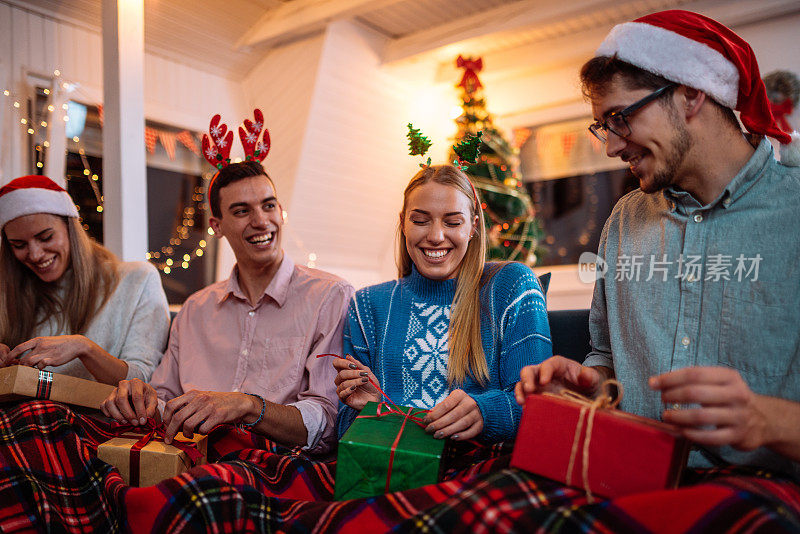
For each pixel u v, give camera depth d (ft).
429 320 4.93
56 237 6.18
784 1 10.46
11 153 10.62
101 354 5.53
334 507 3.40
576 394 3.35
